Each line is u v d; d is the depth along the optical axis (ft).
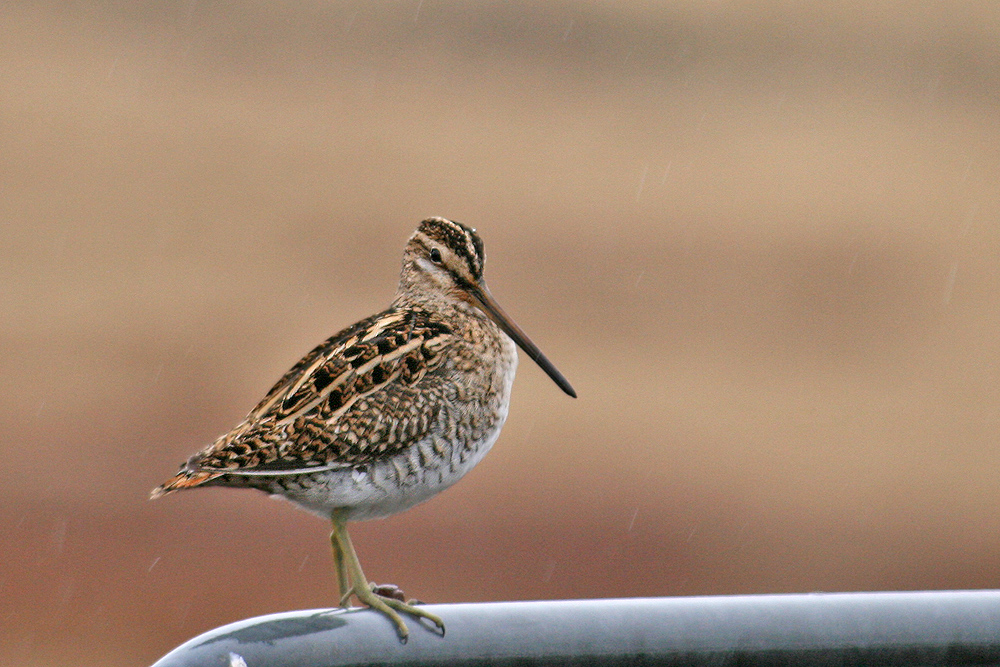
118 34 104.88
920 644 14.47
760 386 60.08
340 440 18.69
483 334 20.97
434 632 13.91
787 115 97.71
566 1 117.70
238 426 19.12
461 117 95.45
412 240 22.70
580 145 91.45
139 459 50.29
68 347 60.49
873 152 91.25
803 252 76.54
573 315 66.13
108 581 41.11
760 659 14.16
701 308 68.59
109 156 84.94
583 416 55.62
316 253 73.31
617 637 14.07
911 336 67.31
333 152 88.38
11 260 69.87
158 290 67.62
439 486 19.97
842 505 49.70
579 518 47.01
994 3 118.11
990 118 97.04
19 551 42.37
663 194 84.12
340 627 13.71
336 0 116.47
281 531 45.44
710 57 107.96
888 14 115.85
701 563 44.32
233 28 108.99
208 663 12.74
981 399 60.70
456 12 115.14
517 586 41.45
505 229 77.56
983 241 79.00
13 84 93.45
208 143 88.12
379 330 20.24
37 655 36.76
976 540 47.57
